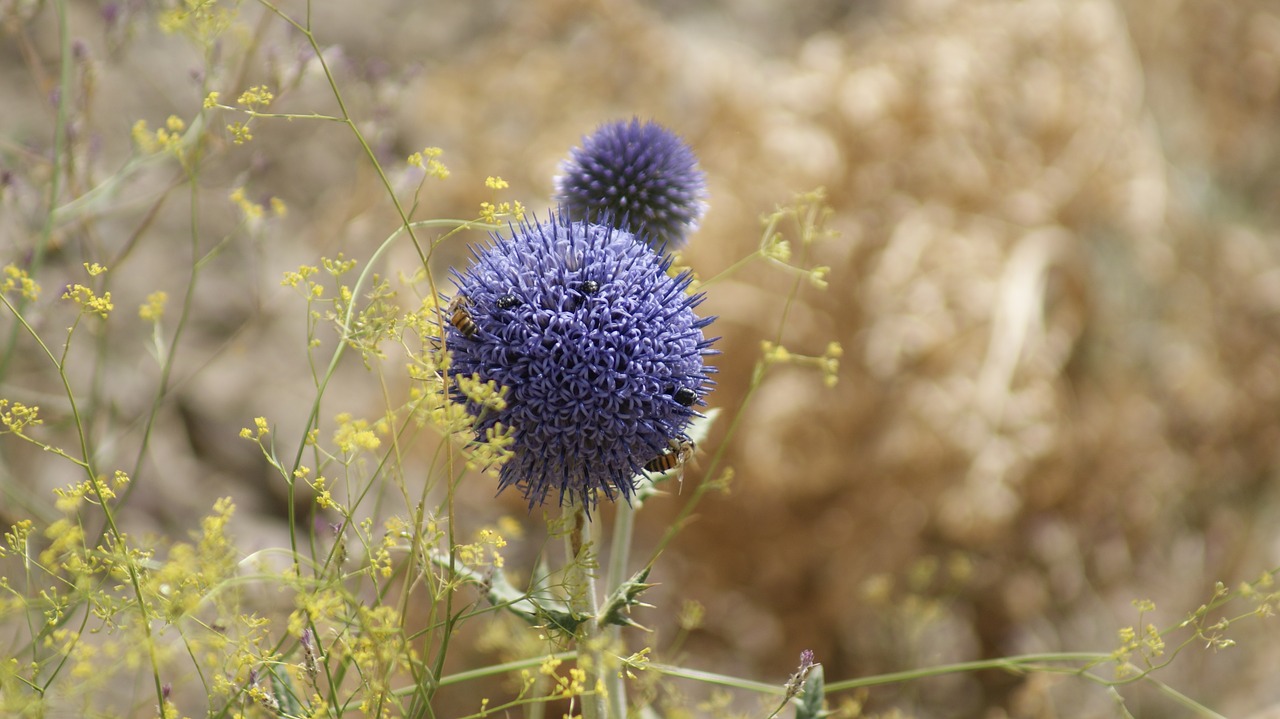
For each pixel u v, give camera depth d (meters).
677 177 0.59
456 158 1.01
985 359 0.87
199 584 0.49
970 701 0.91
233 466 0.97
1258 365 1.01
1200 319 1.01
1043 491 0.90
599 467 0.50
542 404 0.50
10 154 0.70
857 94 0.92
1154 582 0.98
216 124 0.66
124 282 1.01
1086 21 1.00
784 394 0.86
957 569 0.79
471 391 0.48
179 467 0.94
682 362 0.51
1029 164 0.96
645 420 0.50
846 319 0.88
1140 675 0.55
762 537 0.90
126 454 0.90
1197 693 0.92
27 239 0.66
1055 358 0.93
